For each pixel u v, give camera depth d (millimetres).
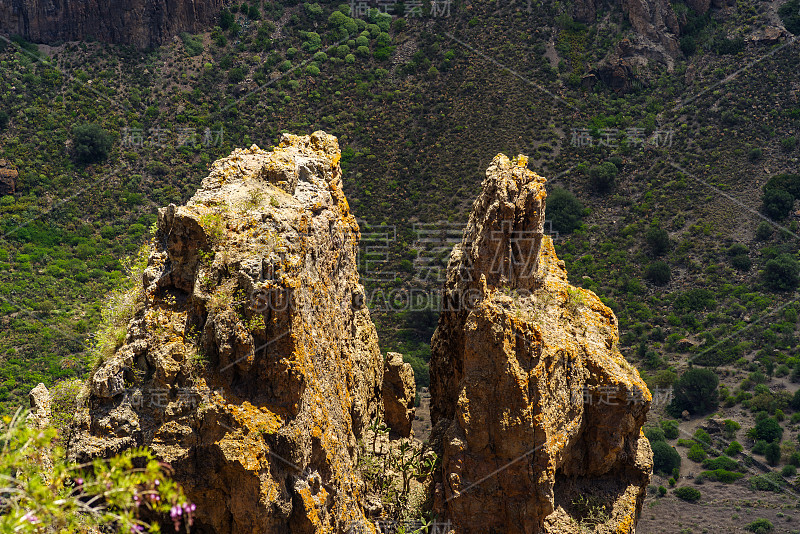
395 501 29484
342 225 29719
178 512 18109
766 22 167250
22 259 104062
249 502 22875
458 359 30266
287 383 23266
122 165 125812
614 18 163125
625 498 29969
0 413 72250
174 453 22875
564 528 28766
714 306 120938
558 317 29422
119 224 116125
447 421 31141
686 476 99125
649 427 105375
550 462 27234
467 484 27719
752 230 132250
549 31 160250
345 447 26781
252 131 140125
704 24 166875
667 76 158375
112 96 141625
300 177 27797
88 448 22891
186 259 23953
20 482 17969
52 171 122875
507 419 27000
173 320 23688
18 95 136625
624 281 124062
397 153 133500
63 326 89500
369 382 32969
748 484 96812
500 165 29203
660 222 132750
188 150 132625
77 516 21766
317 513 23844
